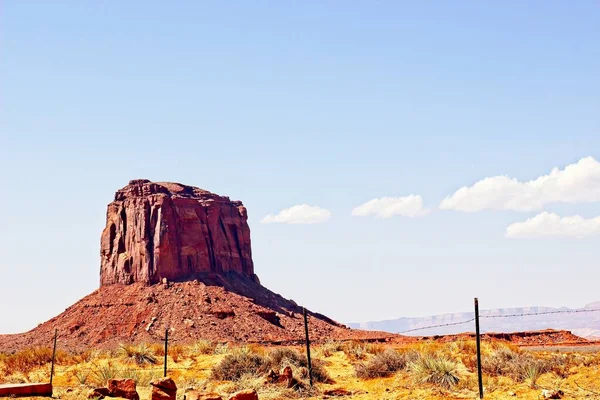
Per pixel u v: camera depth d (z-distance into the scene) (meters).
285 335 94.75
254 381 36.94
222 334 91.19
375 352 50.50
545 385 31.00
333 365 45.59
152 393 28.86
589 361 35.94
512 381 33.19
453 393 30.95
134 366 49.31
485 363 37.22
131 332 94.31
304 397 33.97
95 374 43.81
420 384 33.94
